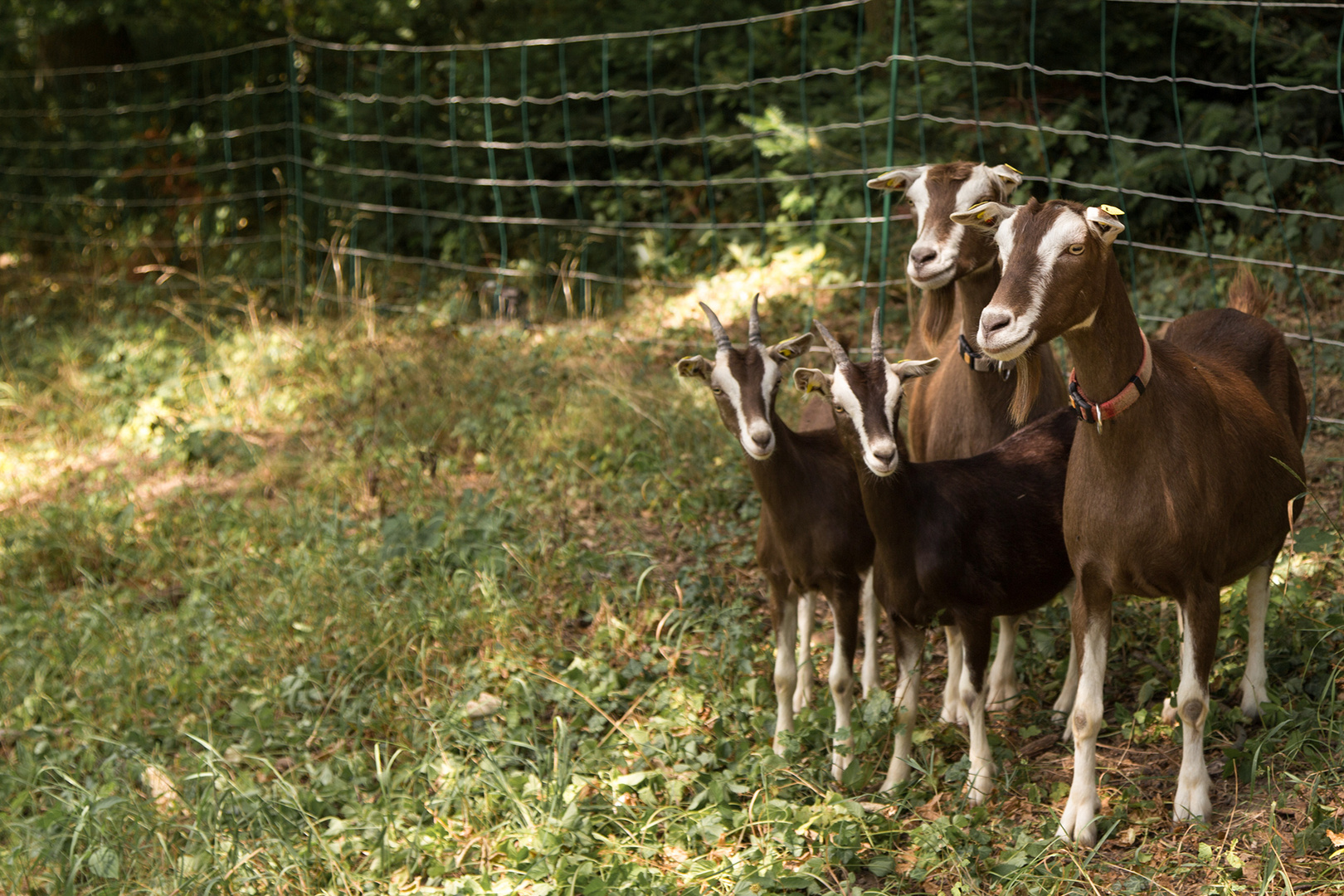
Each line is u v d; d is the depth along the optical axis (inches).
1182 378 138.8
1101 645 144.1
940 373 189.0
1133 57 336.8
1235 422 144.1
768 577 180.1
